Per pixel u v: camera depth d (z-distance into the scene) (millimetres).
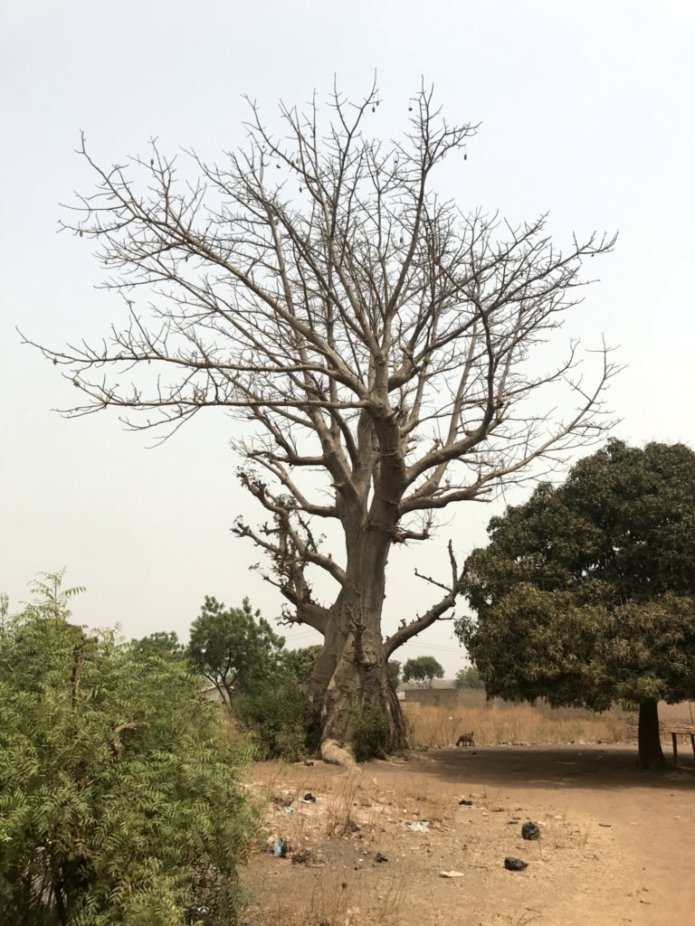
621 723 27953
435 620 19906
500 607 16109
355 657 18656
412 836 9453
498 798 12742
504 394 17922
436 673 75312
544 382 19016
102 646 5281
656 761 17016
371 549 19484
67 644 5145
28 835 4297
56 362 15086
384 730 18406
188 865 4871
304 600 21219
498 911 6848
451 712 30375
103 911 4309
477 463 20031
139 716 5020
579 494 17500
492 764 18125
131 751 4902
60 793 4273
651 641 14898
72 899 4578
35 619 5188
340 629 19734
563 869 8281
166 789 4727
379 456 19422
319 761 17359
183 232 16594
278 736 17875
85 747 4539
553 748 22625
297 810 10180
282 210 18703
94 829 4410
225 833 5020
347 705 18516
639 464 17156
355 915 6504
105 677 5102
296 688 19906
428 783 14438
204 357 16016
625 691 14398
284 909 6449
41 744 4469
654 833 10258
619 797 13164
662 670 14727
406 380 18500
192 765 4930
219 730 5574
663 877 8141
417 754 19359
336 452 20375
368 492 20750
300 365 17500
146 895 4227
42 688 4770
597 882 7859
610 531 16922
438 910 6805
